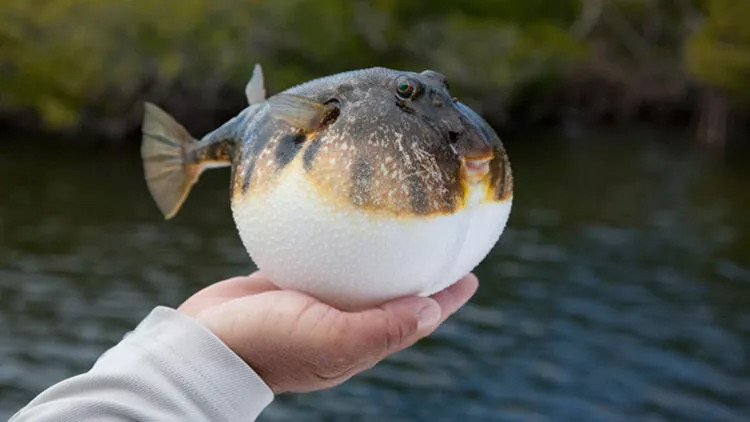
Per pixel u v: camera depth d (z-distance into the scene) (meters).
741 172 23.56
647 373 9.44
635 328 10.86
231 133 1.19
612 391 8.98
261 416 8.19
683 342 10.40
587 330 10.77
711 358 9.89
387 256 0.97
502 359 9.77
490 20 31.62
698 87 32.56
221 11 25.20
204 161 1.24
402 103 1.00
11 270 12.73
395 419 8.23
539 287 12.52
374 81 1.01
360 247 0.96
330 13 26.58
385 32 27.81
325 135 0.99
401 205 0.96
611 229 16.33
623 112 34.31
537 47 30.70
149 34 24.33
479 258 1.10
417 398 8.71
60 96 24.41
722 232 16.20
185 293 11.80
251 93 1.24
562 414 8.42
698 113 33.56
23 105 24.81
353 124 0.98
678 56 33.78
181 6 24.62
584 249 14.77
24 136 25.89
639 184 21.23
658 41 34.34
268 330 0.94
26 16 23.92
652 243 15.27
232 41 25.22
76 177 20.28
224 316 0.96
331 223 0.96
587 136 30.73
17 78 24.30
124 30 24.23
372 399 8.67
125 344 0.95
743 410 8.55
